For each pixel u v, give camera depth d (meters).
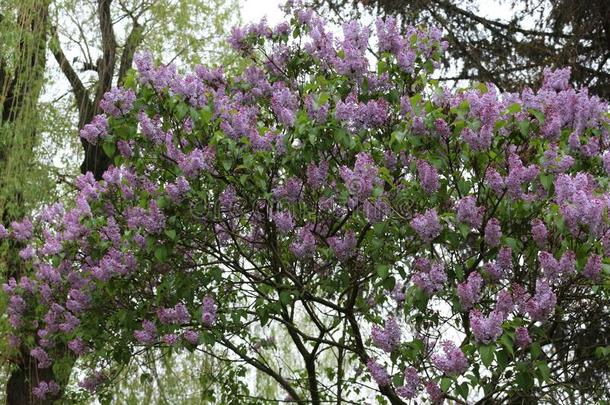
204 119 5.88
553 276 4.94
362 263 6.17
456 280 5.65
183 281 6.32
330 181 6.01
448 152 5.40
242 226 6.60
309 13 7.26
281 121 6.05
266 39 7.36
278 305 6.25
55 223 7.81
